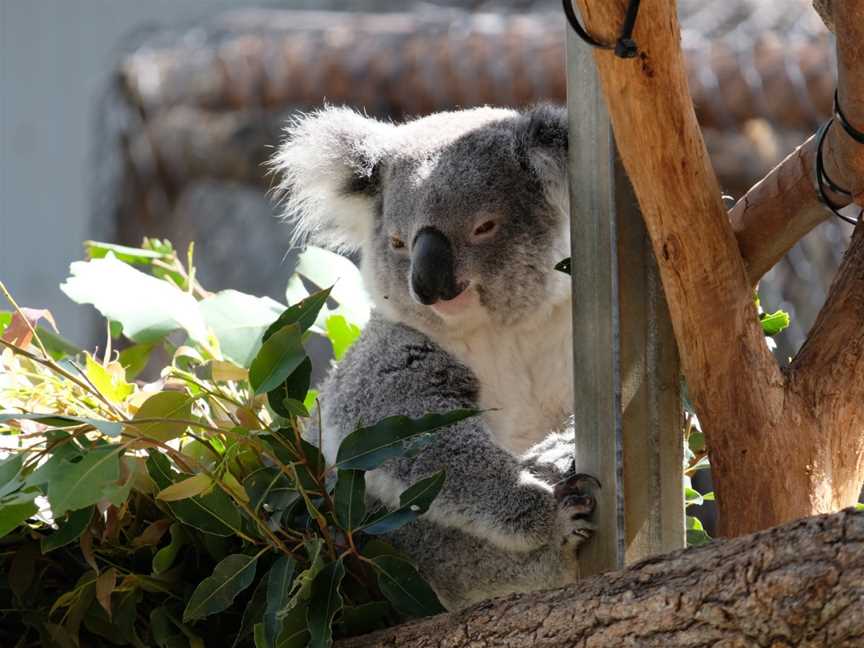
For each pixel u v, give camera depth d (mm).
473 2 18203
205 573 5992
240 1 21484
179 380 6777
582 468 5660
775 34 12844
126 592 5793
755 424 5258
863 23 4727
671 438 5422
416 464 6703
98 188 16141
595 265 5480
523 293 7102
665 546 5387
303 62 14648
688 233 5004
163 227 15664
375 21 15344
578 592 4746
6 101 22500
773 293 12250
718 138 12477
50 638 5859
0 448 5918
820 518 4102
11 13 22734
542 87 13289
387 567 5645
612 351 5410
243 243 18812
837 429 5312
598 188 5445
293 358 5664
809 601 4008
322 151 7824
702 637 4258
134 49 17266
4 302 21984
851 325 5352
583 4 4543
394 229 7320
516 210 7133
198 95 15320
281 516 5656
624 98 4715
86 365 6609
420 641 5223
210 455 6230
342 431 7281
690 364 5273
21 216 22203
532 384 7219
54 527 5926
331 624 5523
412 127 7898
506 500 6414
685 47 12617
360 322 8336
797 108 12242
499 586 6691
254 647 5934
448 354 7191
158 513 6043
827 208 5430
